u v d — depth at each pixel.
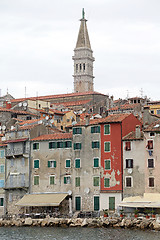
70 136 114.50
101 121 110.44
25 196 115.81
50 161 115.31
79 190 110.75
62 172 113.50
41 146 117.00
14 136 121.81
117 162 107.19
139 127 106.44
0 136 133.62
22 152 119.00
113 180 107.06
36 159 117.19
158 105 150.62
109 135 108.88
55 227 102.75
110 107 179.50
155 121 108.12
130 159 106.06
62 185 113.06
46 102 177.50
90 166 110.25
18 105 167.50
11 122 147.12
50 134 119.44
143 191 103.94
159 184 102.75
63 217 106.81
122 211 102.00
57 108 181.12
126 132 109.00
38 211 114.19
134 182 105.06
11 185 119.88
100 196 107.88
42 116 158.00
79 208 110.25
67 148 113.69
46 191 114.88
